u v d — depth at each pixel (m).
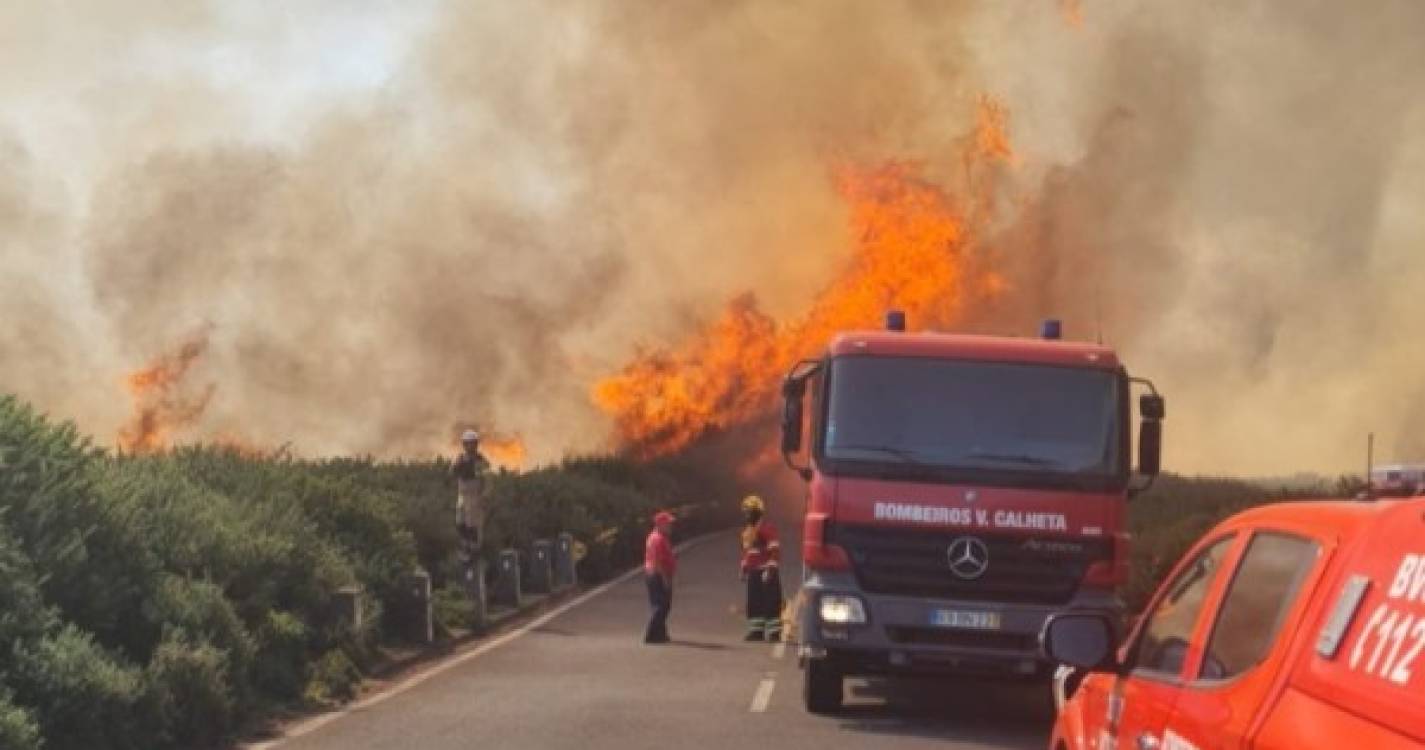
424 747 13.28
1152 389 15.03
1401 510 4.49
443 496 29.39
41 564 13.19
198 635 14.23
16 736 10.62
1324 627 4.59
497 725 14.51
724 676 18.47
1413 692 3.93
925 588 14.74
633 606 28.17
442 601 23.33
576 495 37.41
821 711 15.62
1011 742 14.21
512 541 30.03
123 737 12.30
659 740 13.73
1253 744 4.75
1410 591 4.17
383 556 21.08
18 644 11.84
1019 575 14.72
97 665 12.18
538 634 23.52
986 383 15.02
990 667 14.66
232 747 13.37
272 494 20.44
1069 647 6.52
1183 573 6.30
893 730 14.66
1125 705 6.41
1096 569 14.70
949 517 14.72
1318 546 4.87
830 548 14.80
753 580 22.70
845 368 15.08
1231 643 5.41
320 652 17.59
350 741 13.62
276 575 17.25
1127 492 15.11
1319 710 4.41
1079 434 14.91
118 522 14.47
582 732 14.12
